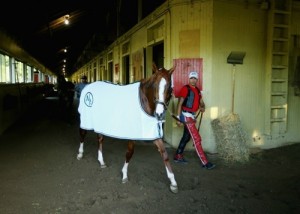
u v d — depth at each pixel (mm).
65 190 4090
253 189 4188
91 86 5203
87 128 5125
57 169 4969
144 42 8562
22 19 10273
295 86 6742
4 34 10125
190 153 6012
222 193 4031
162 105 3701
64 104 11484
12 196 3869
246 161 5512
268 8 6219
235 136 5445
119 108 4250
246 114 6363
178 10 6172
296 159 5680
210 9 5922
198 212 3492
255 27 6266
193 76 5082
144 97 3988
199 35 6043
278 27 6336
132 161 5434
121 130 4188
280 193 4051
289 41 6453
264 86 6445
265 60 6410
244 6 6125
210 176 4703
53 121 10477
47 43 19250
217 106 6117
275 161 5547
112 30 15656
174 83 6195
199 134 5523
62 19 13625
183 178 4598
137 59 9273
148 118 3967
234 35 6117
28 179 4488
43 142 6953
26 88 13609
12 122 9719
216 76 6059
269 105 6363
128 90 4250
